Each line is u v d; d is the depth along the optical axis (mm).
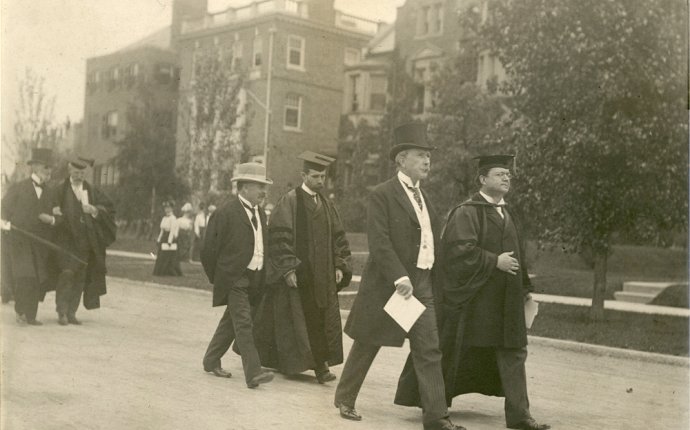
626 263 19891
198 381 5898
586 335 10328
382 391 6117
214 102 10977
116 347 7023
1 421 4469
